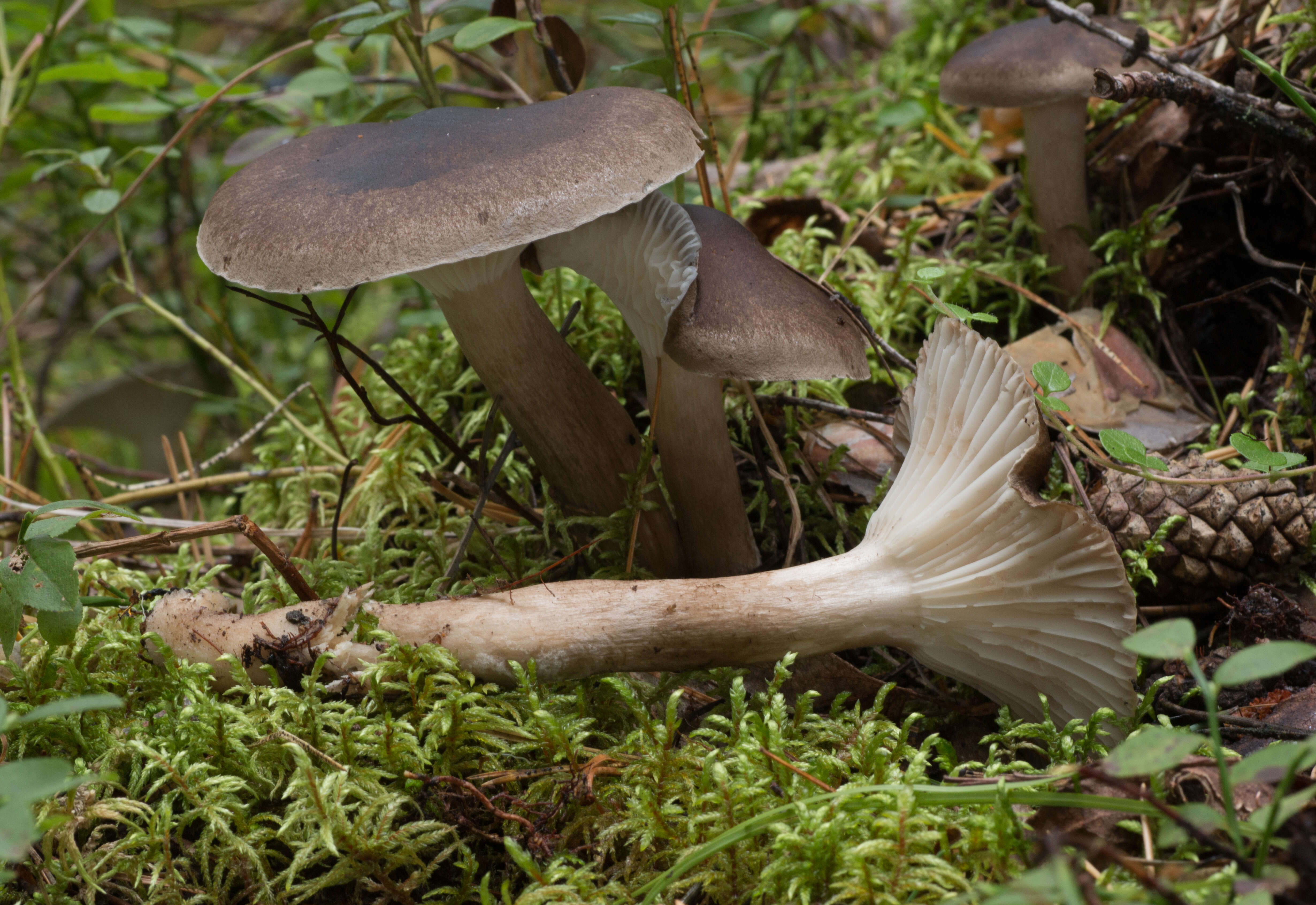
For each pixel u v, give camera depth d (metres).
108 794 0.33
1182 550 0.35
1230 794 0.28
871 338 0.36
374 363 0.36
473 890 0.32
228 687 0.34
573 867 0.32
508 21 0.38
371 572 0.39
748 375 0.33
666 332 0.34
